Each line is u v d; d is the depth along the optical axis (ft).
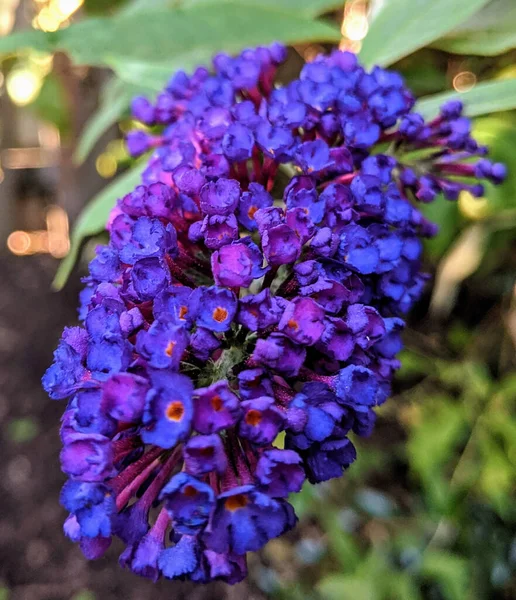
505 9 0.50
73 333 0.29
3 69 1.34
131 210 0.33
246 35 0.56
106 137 1.29
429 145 0.42
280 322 0.27
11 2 1.18
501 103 0.46
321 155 0.35
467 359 0.89
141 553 0.27
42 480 1.16
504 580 0.76
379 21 0.52
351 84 0.38
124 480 0.27
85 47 0.52
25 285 1.63
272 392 0.27
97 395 0.25
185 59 0.56
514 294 0.79
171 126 0.45
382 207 0.34
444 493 0.80
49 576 1.02
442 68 0.67
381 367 0.34
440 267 0.82
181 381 0.24
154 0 0.62
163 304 0.28
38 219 1.87
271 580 0.90
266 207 0.30
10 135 1.78
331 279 0.29
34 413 1.27
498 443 0.82
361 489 0.92
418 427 0.85
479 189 0.44
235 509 0.24
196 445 0.23
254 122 0.36
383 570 0.79
